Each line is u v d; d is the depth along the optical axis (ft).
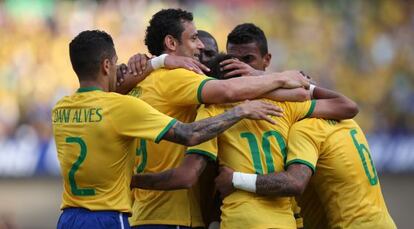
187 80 57.31
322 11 208.33
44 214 181.98
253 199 55.77
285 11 207.41
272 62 204.74
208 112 57.41
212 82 56.59
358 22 207.92
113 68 56.39
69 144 54.54
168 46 61.72
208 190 63.10
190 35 61.87
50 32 196.75
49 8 198.08
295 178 55.67
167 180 55.62
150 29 62.64
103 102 54.19
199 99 56.80
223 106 58.18
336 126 61.11
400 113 201.67
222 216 56.59
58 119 55.83
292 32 206.49
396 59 205.87
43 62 193.77
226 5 205.67
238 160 56.70
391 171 195.72
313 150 58.03
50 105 190.60
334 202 60.54
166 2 202.28
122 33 199.11
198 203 61.16
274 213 56.03
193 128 53.47
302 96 58.39
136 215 59.98
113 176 54.13
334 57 205.46
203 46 63.10
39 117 188.75
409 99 202.59
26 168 183.62
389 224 60.64
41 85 191.62
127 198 54.95
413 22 209.46
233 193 56.34
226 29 204.64
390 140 198.59
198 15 203.82
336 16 208.13
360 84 204.23
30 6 197.16
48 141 186.60
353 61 205.57
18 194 182.19
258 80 57.21
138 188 56.85
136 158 60.34
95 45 55.26
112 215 53.83
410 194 194.08
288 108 59.57
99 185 54.13
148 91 59.41
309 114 60.44
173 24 61.62
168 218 59.00
